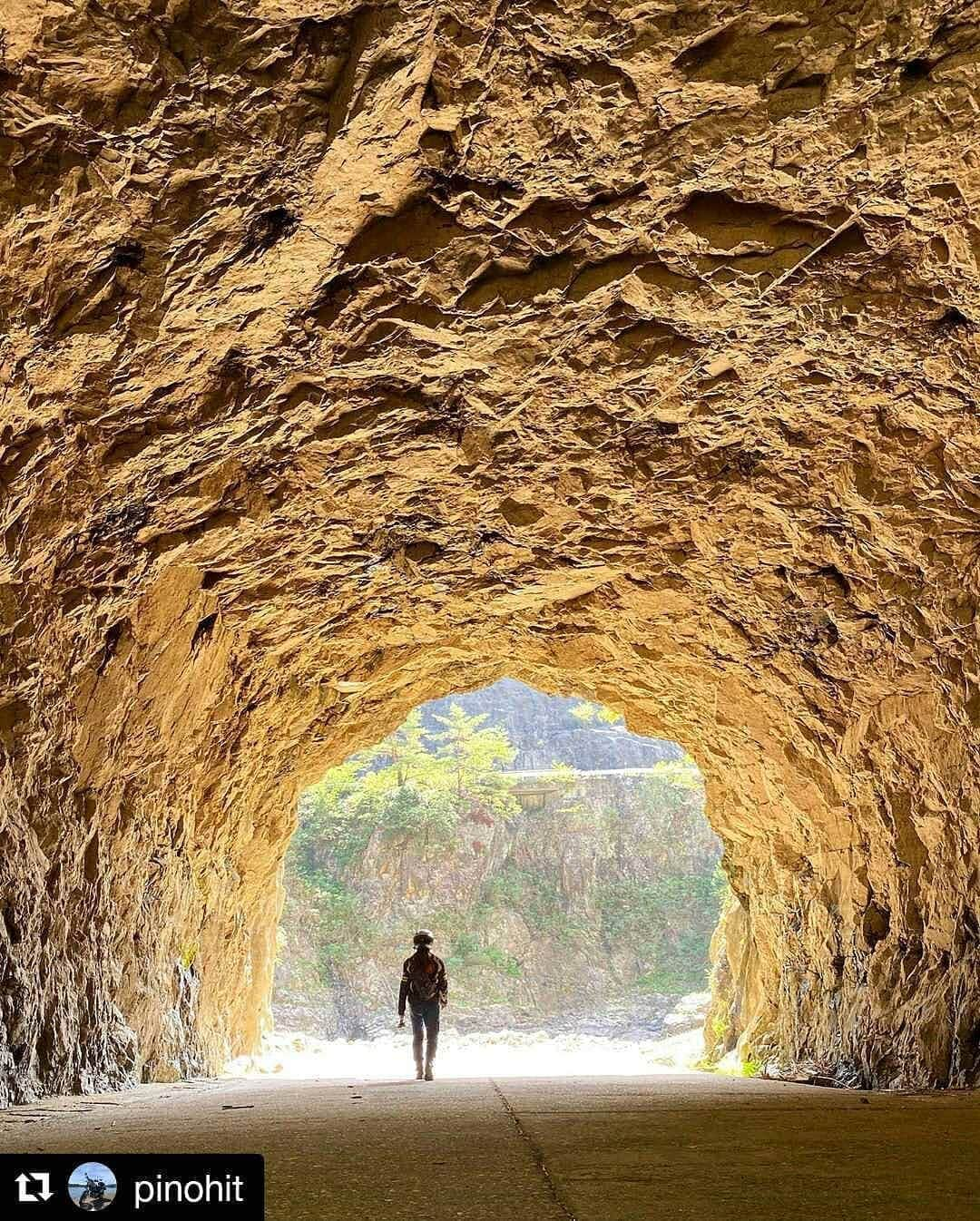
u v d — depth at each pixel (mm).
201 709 13617
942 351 8938
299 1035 37500
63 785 10594
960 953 11828
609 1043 45719
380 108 6703
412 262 8156
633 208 7926
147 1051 13133
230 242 7426
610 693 18859
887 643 12234
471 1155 4340
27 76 5941
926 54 6664
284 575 12766
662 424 10695
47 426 8188
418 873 53531
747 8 6418
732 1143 4777
